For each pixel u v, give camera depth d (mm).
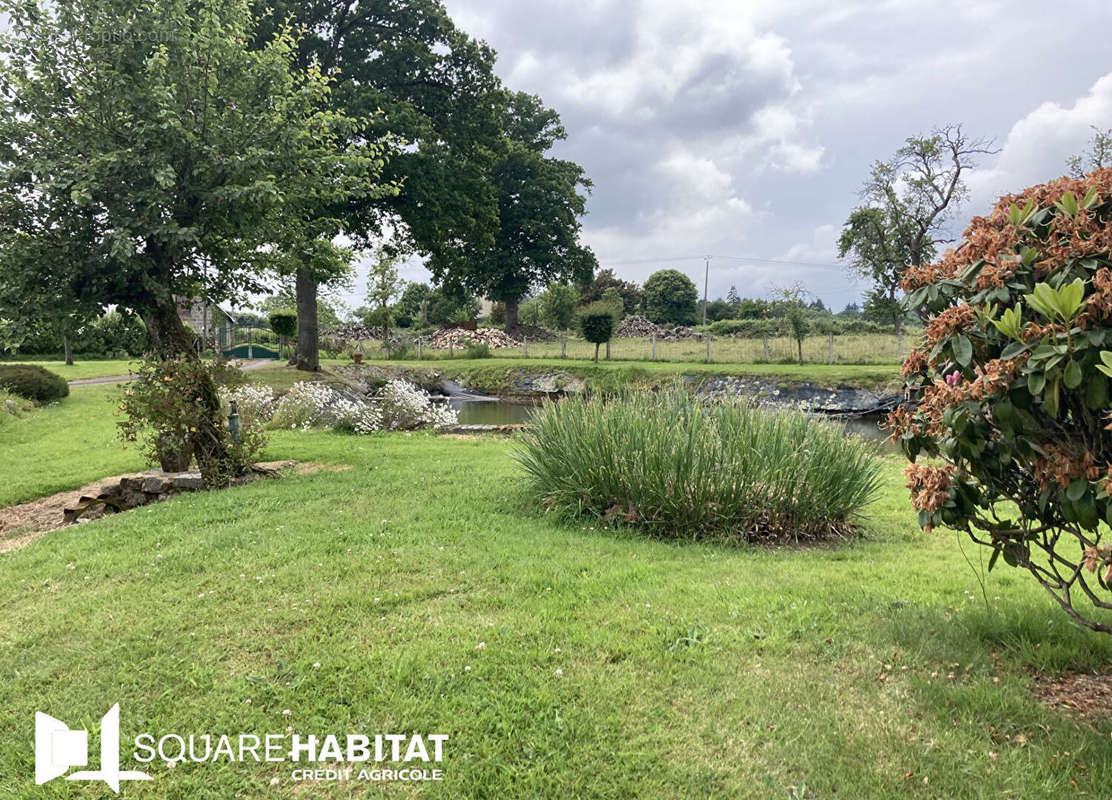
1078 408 2492
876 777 2406
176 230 7340
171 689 3133
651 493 5852
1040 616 3641
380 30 23094
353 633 3660
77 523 6988
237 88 8258
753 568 4781
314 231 12258
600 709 2879
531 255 44281
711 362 30281
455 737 2725
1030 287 2625
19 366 18812
